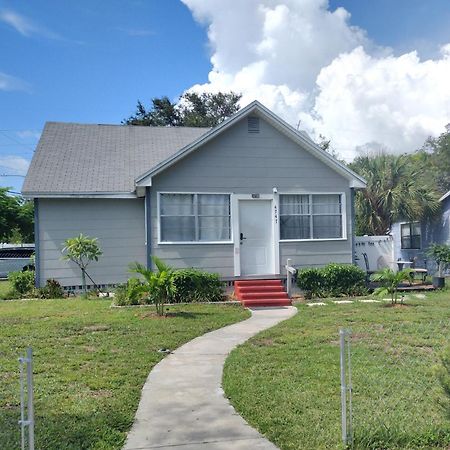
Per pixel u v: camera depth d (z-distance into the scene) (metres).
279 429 4.80
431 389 5.89
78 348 8.14
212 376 6.69
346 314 11.32
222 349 8.22
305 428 4.80
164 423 5.04
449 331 9.24
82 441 4.55
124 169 16.66
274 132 15.60
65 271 15.48
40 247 15.32
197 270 14.46
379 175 24.80
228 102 42.75
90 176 16.03
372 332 9.22
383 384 6.13
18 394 5.86
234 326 10.22
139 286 11.72
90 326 9.98
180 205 15.00
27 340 8.70
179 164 14.97
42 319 10.79
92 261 15.60
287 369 6.88
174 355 7.83
